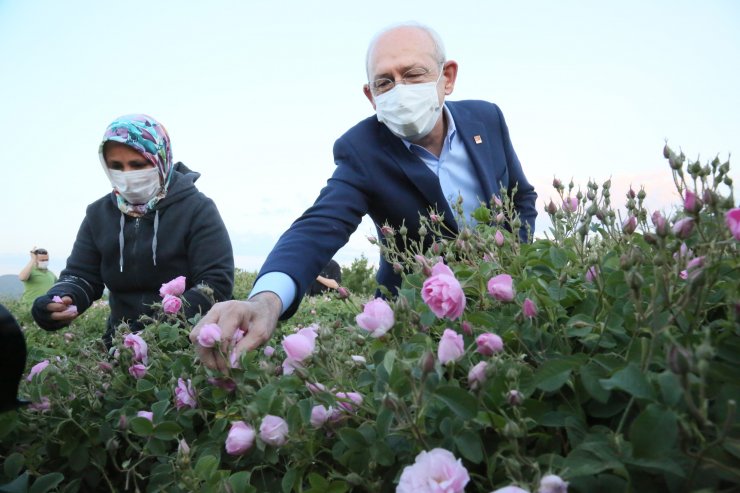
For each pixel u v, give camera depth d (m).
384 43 2.47
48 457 1.57
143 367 1.69
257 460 1.32
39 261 7.79
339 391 1.17
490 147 2.65
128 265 2.85
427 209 2.41
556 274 1.32
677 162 1.30
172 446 1.52
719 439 0.74
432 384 0.99
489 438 1.00
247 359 1.44
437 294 1.13
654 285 1.00
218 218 2.89
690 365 0.72
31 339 3.84
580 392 0.98
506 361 1.05
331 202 2.22
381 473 1.08
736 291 0.99
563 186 1.70
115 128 2.74
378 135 2.48
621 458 0.82
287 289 1.81
